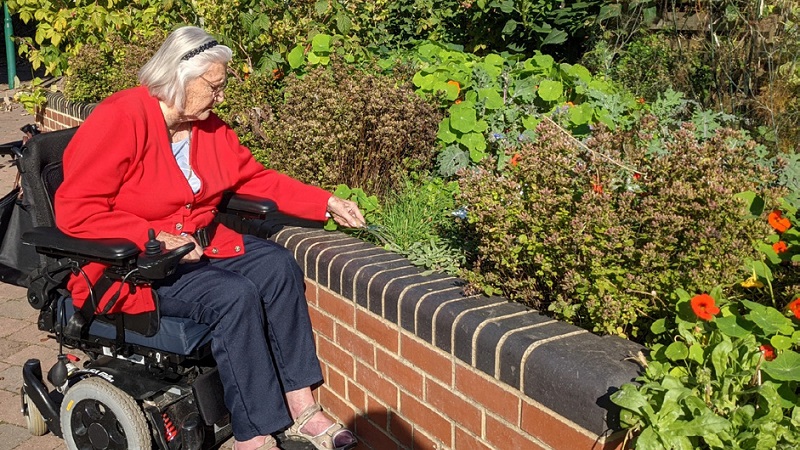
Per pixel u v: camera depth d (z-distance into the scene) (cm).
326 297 316
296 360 287
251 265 288
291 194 321
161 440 284
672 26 482
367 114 388
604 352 216
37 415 330
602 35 534
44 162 288
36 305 287
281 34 520
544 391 217
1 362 402
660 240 233
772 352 198
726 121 390
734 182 242
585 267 242
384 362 286
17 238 299
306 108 395
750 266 233
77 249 254
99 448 294
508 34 563
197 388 274
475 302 259
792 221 257
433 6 636
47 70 762
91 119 269
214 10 521
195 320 273
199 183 294
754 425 178
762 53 401
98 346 295
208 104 284
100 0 717
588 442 206
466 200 274
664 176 253
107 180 266
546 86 403
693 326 208
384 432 293
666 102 386
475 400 244
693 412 182
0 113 1123
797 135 375
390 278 282
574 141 296
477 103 398
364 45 553
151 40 612
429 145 398
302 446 275
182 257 258
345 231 349
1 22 1602
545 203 251
